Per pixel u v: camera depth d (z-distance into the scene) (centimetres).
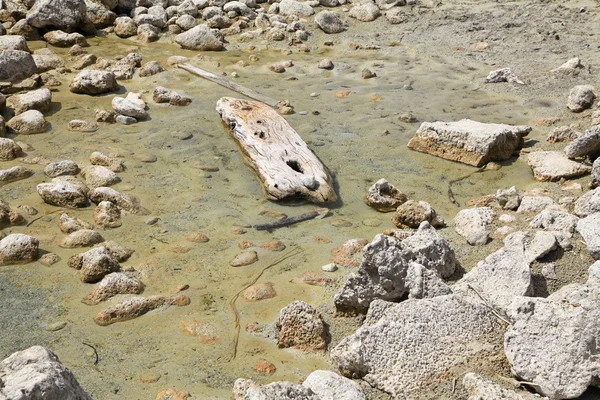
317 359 429
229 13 1155
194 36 1045
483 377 381
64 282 510
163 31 1120
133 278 508
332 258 540
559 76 898
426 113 821
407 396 383
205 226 589
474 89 891
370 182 668
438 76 936
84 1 1113
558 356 380
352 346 405
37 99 812
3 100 803
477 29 1093
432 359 399
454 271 503
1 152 701
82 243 554
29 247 535
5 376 316
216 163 700
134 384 408
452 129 713
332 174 682
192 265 532
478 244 541
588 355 381
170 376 414
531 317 396
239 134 719
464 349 406
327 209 616
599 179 618
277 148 682
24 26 1058
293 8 1173
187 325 461
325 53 1041
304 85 913
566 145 722
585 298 409
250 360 428
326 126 786
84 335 452
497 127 720
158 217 603
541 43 1023
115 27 1112
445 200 635
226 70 962
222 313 475
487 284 458
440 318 418
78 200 619
